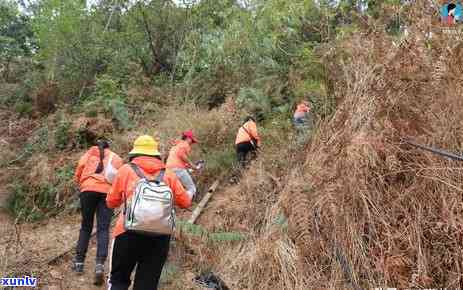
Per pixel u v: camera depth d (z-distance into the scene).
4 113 11.85
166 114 11.39
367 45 5.71
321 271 4.74
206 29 14.29
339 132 5.34
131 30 14.44
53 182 8.73
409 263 4.30
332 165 5.21
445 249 4.21
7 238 7.03
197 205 8.16
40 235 7.29
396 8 5.86
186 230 6.16
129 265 4.16
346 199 4.75
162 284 5.39
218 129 10.59
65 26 13.42
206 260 5.79
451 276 4.08
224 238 6.04
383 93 5.05
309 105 7.78
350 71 5.74
